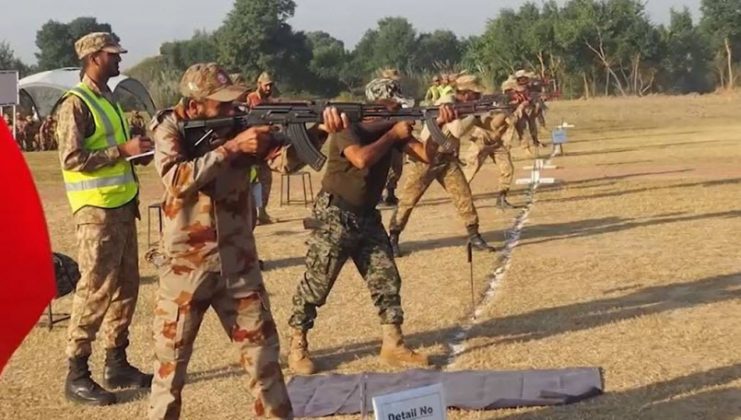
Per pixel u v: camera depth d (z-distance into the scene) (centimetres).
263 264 1129
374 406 459
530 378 657
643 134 3241
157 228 1453
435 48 7800
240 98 495
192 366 724
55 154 3362
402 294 936
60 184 2302
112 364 680
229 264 490
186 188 470
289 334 795
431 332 798
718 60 7050
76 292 655
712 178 1817
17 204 339
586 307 854
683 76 7088
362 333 799
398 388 647
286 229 1412
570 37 6400
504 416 598
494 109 705
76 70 3800
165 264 495
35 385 697
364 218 697
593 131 3491
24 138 3656
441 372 682
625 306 852
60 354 777
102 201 641
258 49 5612
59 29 7069
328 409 616
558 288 934
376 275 709
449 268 1053
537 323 808
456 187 1134
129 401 660
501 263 1077
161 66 5166
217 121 496
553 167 2161
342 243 693
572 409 602
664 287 922
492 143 1432
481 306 879
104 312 654
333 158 692
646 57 6656
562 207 1515
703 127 3500
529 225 1351
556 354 718
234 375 703
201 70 496
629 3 6581
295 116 538
